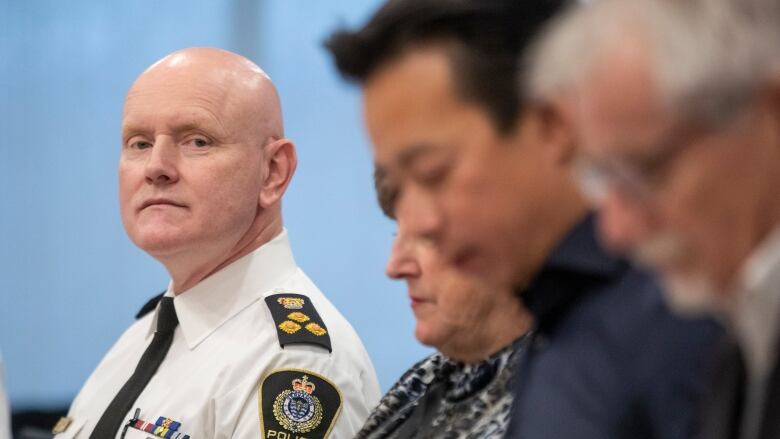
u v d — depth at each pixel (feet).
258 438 16.35
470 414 11.66
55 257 38.50
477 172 8.02
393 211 12.58
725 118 6.14
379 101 8.16
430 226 8.21
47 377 38.27
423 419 12.63
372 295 36.40
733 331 7.08
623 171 6.46
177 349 18.22
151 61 38.45
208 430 16.93
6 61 38.60
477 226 8.15
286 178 19.03
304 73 37.17
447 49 8.01
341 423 16.87
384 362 36.22
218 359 17.58
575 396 8.16
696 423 7.80
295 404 16.61
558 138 8.01
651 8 6.26
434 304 11.85
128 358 19.54
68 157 38.60
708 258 6.61
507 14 8.06
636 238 6.74
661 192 6.49
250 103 18.38
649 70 6.20
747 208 6.42
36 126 38.60
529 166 8.05
